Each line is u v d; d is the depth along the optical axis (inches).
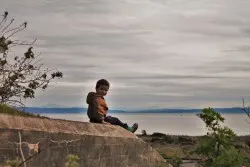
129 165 318.3
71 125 293.3
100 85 355.6
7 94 394.3
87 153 292.5
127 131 326.3
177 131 1800.0
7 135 257.8
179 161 277.1
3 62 395.2
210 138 233.9
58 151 276.7
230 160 225.9
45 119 284.0
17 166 200.7
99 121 348.8
